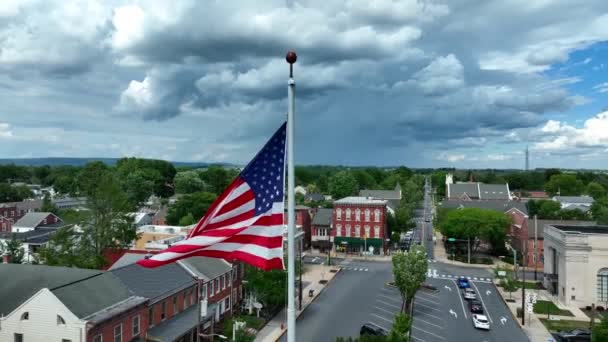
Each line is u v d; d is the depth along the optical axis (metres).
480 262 93.19
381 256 97.81
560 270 66.56
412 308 59.53
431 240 118.31
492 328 52.53
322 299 63.38
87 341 31.75
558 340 48.66
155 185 184.88
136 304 36.66
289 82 14.11
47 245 65.00
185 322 41.97
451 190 162.88
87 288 35.75
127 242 64.69
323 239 104.06
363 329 47.75
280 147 15.62
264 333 48.25
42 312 32.62
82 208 70.31
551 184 198.62
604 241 62.78
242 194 15.93
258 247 15.55
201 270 49.22
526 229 91.06
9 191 167.12
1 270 38.94
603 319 39.09
